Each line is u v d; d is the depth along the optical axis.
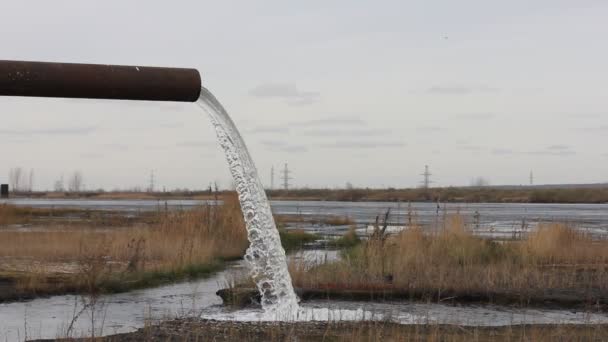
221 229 21.70
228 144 9.25
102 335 9.46
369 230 29.62
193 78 6.58
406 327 9.82
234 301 11.88
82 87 6.23
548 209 71.38
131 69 6.40
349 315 10.75
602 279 13.95
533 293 12.48
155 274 15.46
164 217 22.77
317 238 26.55
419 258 15.77
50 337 9.48
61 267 16.03
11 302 12.23
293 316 10.55
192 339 9.01
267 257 10.43
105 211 48.94
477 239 18.08
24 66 6.05
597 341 9.00
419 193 115.25
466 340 8.96
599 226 33.75
